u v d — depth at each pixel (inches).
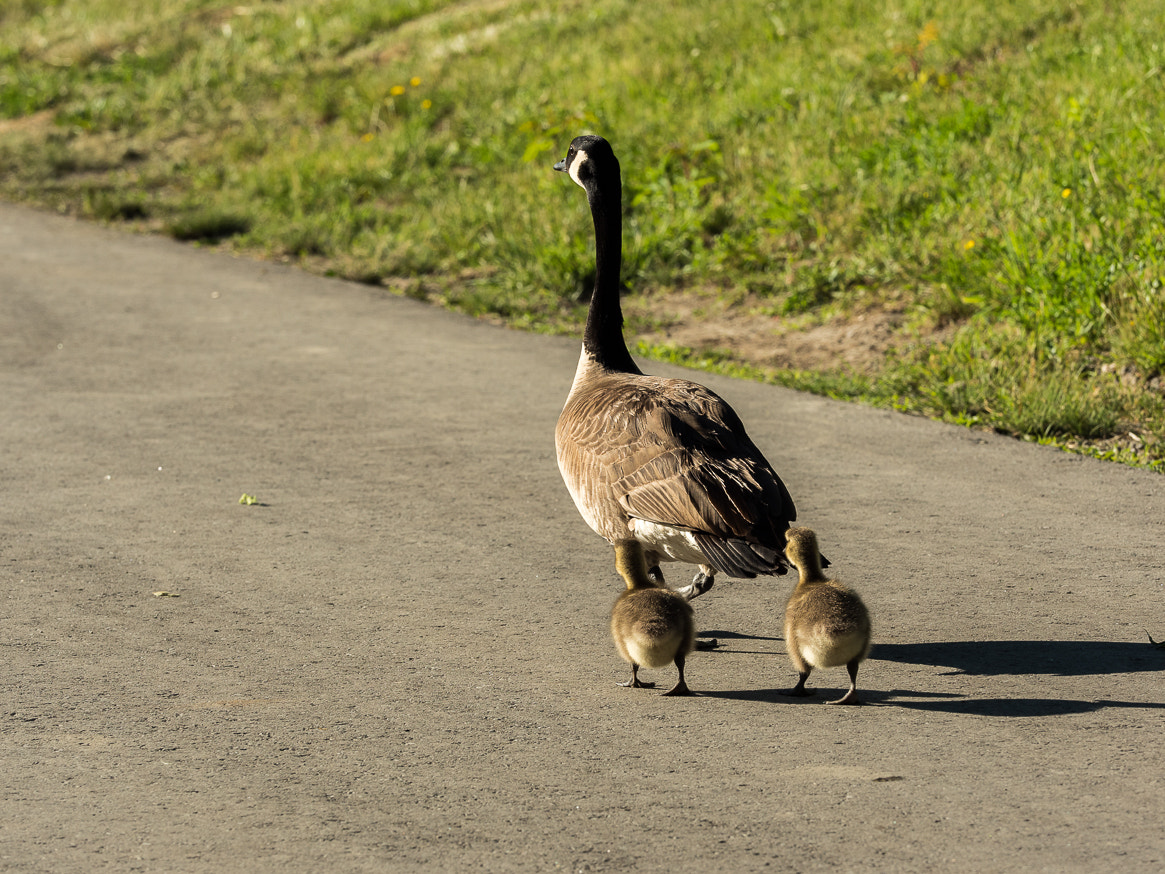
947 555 397.7
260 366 657.0
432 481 479.2
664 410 320.5
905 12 1118.4
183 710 292.4
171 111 1423.5
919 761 263.1
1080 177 735.7
